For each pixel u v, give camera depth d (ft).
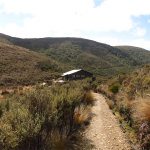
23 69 121.39
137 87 16.47
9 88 56.29
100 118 14.82
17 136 5.23
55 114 7.97
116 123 12.97
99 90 36.99
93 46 399.24
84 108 16.16
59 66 173.88
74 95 13.15
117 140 9.50
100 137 10.19
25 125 5.68
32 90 8.76
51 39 445.37
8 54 146.61
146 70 24.76
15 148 4.92
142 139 8.09
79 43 418.10
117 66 258.16
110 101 21.34
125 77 30.94
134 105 11.31
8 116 6.08
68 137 9.45
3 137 4.64
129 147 8.38
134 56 379.14
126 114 12.95
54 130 8.82
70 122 11.68
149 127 8.14
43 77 112.68
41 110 7.78
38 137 6.16
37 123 6.19
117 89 24.16
